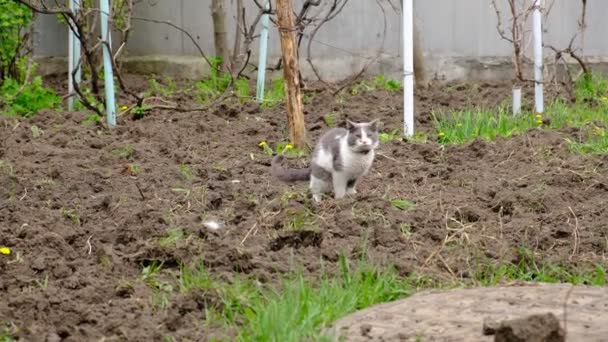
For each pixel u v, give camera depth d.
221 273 7.12
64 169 8.52
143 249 7.30
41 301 6.83
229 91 10.21
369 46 12.12
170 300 6.92
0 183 8.27
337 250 7.38
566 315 6.50
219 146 9.21
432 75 12.12
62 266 7.19
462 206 7.94
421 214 7.82
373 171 8.62
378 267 7.18
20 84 10.86
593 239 7.57
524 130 9.44
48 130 9.51
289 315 6.61
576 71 11.98
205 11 12.22
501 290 6.89
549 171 8.52
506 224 7.76
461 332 6.44
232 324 6.69
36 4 10.84
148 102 10.55
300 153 9.07
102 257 7.28
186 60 12.19
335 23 12.09
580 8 12.09
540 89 9.95
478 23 12.10
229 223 7.77
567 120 9.83
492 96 10.90
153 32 12.30
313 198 8.09
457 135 9.34
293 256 7.32
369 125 7.98
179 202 8.05
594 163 8.69
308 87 11.37
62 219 7.79
